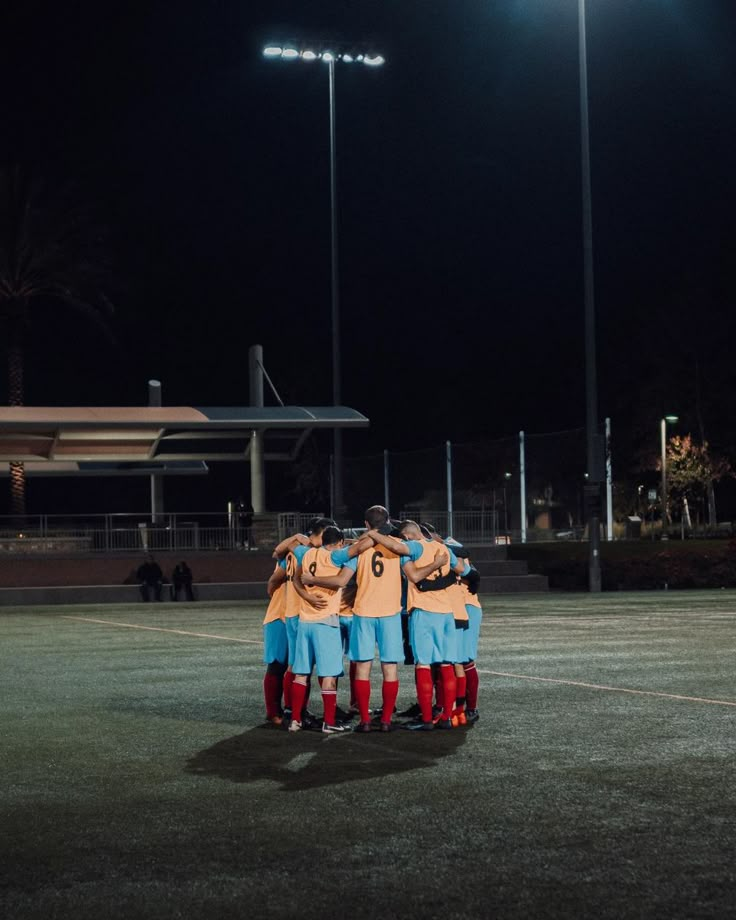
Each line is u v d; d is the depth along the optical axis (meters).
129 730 10.55
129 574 40.56
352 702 11.69
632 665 15.23
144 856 6.43
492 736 10.02
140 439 42.97
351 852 6.46
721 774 8.40
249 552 41.41
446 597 10.48
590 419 37.44
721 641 18.62
